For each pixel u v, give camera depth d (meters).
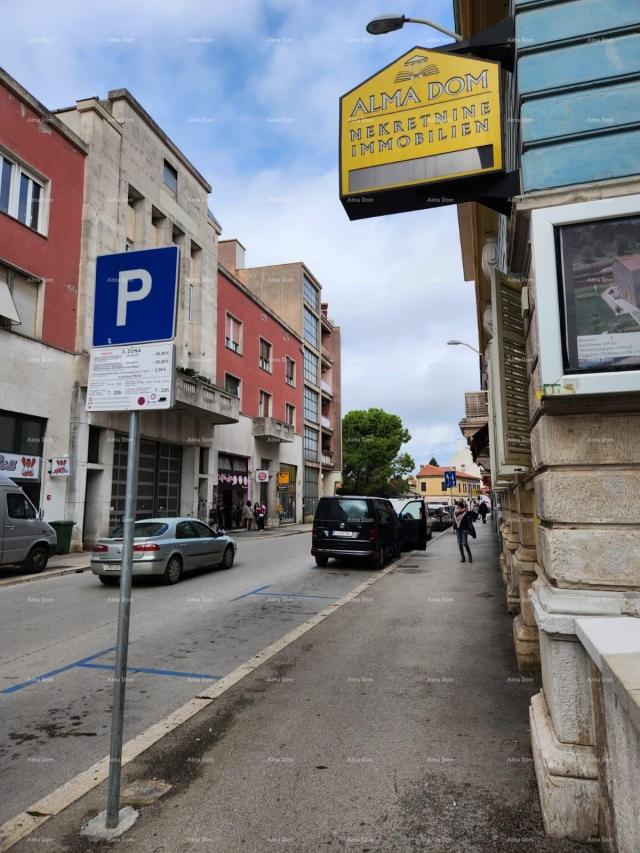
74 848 2.85
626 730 2.13
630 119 3.45
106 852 2.81
